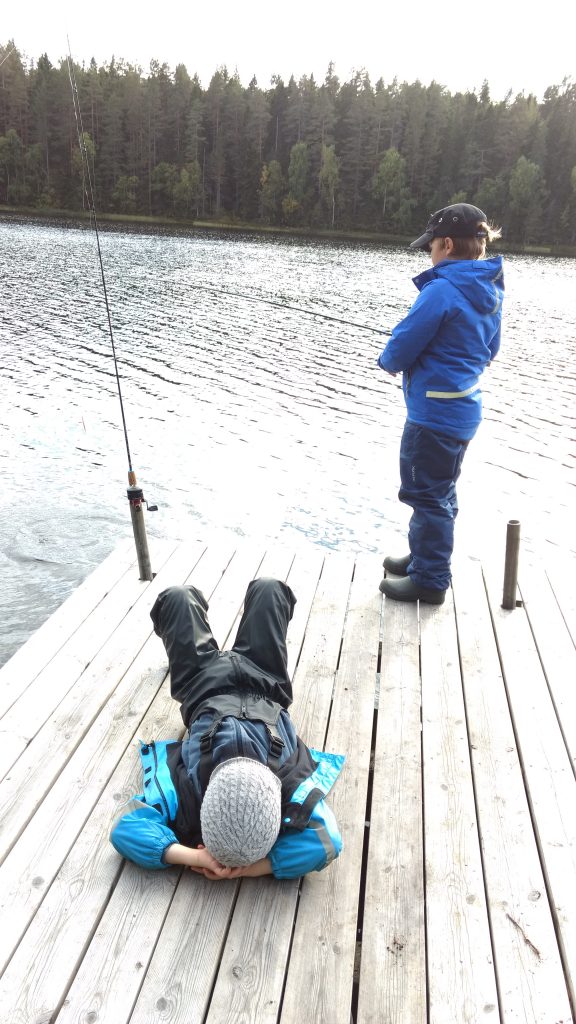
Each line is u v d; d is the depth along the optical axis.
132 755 2.78
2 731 2.88
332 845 2.20
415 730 3.00
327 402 13.69
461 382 3.46
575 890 2.26
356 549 8.09
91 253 35.53
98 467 9.84
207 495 9.20
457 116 78.88
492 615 3.88
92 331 18.62
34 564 7.20
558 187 74.62
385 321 22.30
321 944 2.08
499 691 3.26
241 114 79.62
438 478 3.66
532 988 1.97
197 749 2.33
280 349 18.03
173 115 77.75
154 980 1.96
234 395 13.74
